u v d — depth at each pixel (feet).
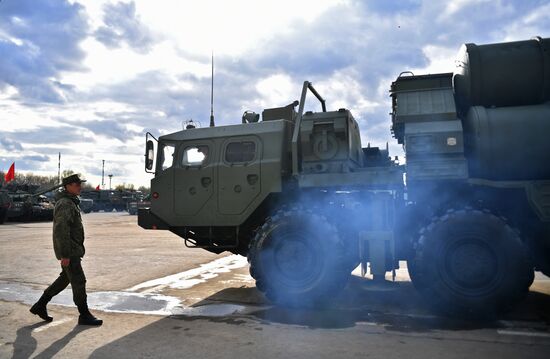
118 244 42.70
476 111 16.38
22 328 14.79
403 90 18.15
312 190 18.44
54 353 12.30
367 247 17.12
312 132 18.70
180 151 20.81
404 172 16.75
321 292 16.57
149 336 13.78
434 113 16.81
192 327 14.74
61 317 16.19
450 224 15.06
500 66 16.53
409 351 11.98
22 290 21.12
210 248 20.29
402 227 17.47
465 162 15.76
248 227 20.29
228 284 22.56
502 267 14.60
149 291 20.80
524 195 15.74
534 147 15.47
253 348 12.49
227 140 20.12
